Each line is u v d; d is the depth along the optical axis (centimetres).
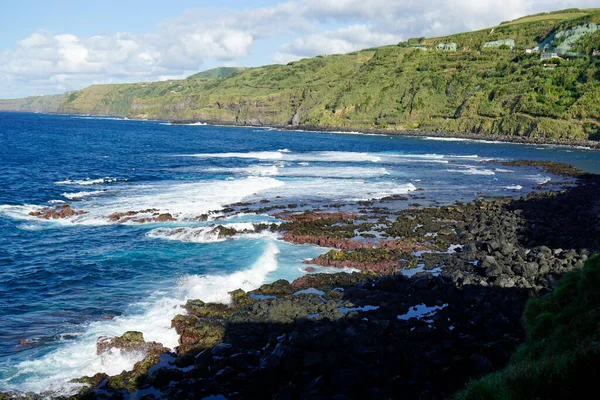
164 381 1320
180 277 2127
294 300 1892
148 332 1605
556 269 2236
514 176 5878
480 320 1692
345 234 2928
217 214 3316
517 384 1026
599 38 15075
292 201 3891
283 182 4759
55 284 2011
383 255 2520
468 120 14125
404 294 2006
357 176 5378
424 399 1177
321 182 4869
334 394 1202
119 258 2364
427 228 3153
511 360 1311
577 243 2705
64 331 1588
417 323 1691
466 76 15975
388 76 18112
